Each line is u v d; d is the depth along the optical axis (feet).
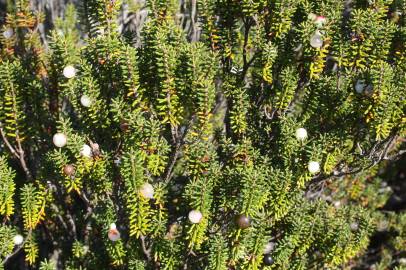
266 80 1.87
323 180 2.04
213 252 1.78
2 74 1.86
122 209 1.97
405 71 1.88
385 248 2.60
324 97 1.90
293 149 1.82
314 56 1.83
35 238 2.00
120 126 1.78
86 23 2.04
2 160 1.81
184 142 1.85
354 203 2.55
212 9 1.90
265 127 1.95
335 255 1.97
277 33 1.86
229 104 1.98
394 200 3.01
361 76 1.79
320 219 1.94
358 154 2.00
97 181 1.86
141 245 1.96
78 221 2.18
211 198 1.79
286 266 1.93
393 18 1.99
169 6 1.91
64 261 2.21
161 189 1.81
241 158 1.86
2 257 2.04
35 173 2.12
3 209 1.82
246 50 1.96
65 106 2.21
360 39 1.82
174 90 1.78
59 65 1.91
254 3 1.83
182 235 1.89
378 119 1.81
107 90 1.87
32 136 2.00
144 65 1.83
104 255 2.06
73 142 1.78
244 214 1.73
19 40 2.26
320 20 1.81
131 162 1.71
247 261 1.82
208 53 1.78
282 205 1.84
